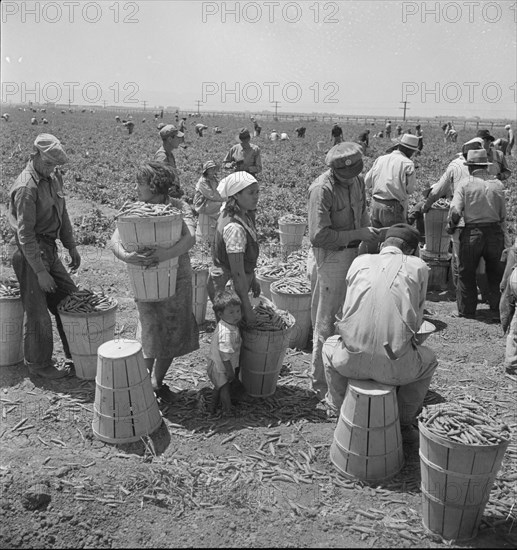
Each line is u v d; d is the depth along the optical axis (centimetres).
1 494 396
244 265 508
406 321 420
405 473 434
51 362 582
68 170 2322
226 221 499
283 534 369
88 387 558
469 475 351
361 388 420
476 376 611
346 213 505
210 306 822
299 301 647
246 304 496
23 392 546
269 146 3894
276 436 479
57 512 386
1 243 1088
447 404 388
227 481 419
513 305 690
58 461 439
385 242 459
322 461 447
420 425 369
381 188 778
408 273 430
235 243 483
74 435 480
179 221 467
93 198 1791
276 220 1438
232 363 507
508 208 1644
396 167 766
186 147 3647
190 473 426
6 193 1739
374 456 417
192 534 370
